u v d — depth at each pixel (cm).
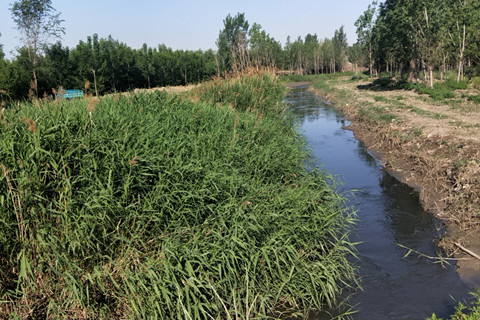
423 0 2714
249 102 1145
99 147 465
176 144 560
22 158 413
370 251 626
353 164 1168
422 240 656
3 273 391
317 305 468
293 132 1115
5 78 1947
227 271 443
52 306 378
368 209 809
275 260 472
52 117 481
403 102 2234
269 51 5734
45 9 2634
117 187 458
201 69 5288
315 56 8300
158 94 811
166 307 399
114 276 415
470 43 2875
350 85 4403
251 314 434
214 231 450
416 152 1103
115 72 4088
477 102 1942
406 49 3145
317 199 626
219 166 558
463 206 720
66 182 416
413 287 519
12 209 402
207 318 418
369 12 5084
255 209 504
